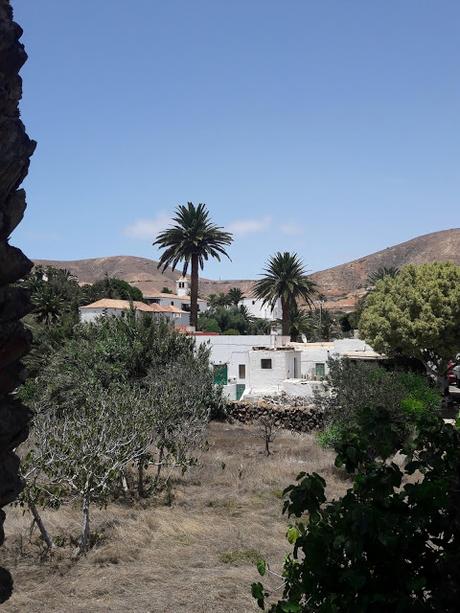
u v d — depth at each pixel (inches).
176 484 626.8
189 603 328.2
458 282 1302.9
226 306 4069.9
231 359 1644.9
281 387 1430.9
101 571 375.9
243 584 356.5
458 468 156.6
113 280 3218.5
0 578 129.4
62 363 1030.4
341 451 177.6
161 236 2087.8
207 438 936.9
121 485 572.4
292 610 145.1
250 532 458.3
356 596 140.3
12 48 118.0
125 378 1005.2
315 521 161.0
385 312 1358.3
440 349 1293.1
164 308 2992.1
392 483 157.3
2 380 123.3
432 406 740.0
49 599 335.3
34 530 456.1
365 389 765.9
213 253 2116.1
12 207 121.5
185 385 892.6
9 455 128.4
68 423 482.0
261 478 644.7
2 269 118.6
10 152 115.4
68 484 449.4
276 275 2181.3
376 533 140.3
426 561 147.6
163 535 450.0
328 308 4475.9
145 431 543.5
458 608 133.3
